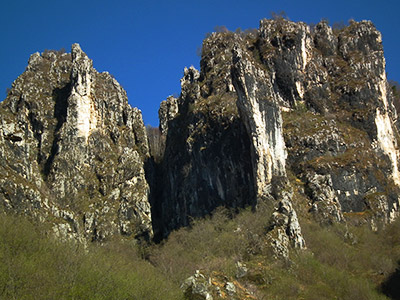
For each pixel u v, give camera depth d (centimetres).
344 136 10475
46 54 15112
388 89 11938
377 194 9775
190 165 11444
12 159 10419
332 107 11138
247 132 10031
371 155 10275
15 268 5600
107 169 12556
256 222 8669
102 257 6912
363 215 9419
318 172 9775
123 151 13125
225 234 8781
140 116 14512
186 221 11181
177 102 14112
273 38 11862
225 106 11262
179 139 12400
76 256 6378
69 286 5622
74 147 12738
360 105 10994
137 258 9100
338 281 7538
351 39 12050
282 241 8050
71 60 14788
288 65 11462
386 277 7700
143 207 11762
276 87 11369
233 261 7875
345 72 11531
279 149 9700
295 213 8412
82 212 11675
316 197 9350
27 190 9844
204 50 13425
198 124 11625
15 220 7131
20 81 14038
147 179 13212
